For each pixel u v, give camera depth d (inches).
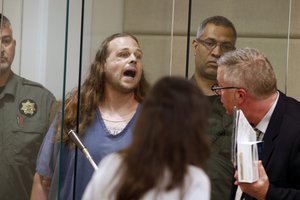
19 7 222.2
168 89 126.2
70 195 182.2
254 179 167.0
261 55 181.5
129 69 197.3
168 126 124.4
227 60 181.5
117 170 126.6
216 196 189.3
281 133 175.9
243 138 168.2
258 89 177.2
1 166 207.9
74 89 193.6
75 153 181.6
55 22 213.8
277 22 201.2
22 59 219.9
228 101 181.5
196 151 125.4
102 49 197.5
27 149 207.9
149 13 205.5
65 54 174.2
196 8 190.9
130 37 199.8
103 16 200.5
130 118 195.5
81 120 191.2
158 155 124.5
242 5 195.3
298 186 175.0
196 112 125.3
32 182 203.3
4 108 212.2
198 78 190.9
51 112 206.2
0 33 223.9
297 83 249.4
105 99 197.6
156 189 124.4
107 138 190.9
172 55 204.2
